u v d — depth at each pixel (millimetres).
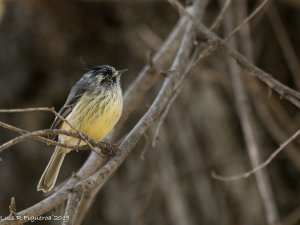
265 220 12102
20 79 14250
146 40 13688
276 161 12969
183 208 12336
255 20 13578
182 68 9625
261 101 12586
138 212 12500
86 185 7070
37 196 13828
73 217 6980
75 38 14203
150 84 10711
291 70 13430
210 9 14070
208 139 12727
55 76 14227
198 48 10305
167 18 14156
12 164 13945
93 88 9641
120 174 13125
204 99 12922
